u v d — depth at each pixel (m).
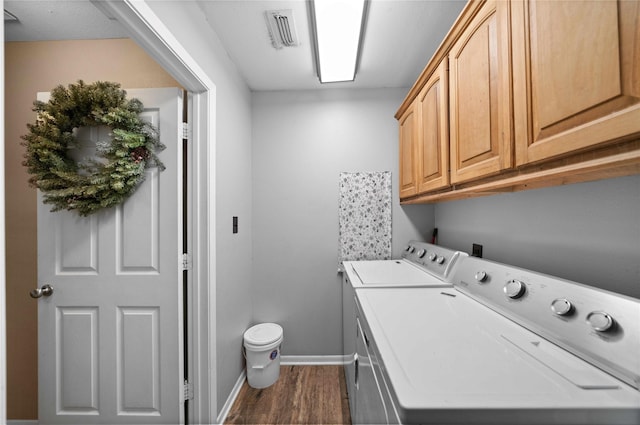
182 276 1.34
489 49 0.89
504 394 0.51
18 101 1.55
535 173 0.72
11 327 1.53
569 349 0.65
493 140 0.87
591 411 0.47
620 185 0.73
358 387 1.15
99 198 1.25
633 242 0.70
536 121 0.69
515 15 0.76
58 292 1.32
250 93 2.13
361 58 1.74
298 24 1.42
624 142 0.51
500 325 0.82
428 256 1.64
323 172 2.15
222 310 1.52
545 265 1.00
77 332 1.32
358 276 1.47
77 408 1.32
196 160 1.36
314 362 2.12
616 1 0.49
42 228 1.32
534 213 1.06
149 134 1.29
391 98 2.12
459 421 0.48
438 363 0.61
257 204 2.15
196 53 1.25
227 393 1.59
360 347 1.07
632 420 0.47
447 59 1.22
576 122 0.58
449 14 1.36
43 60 1.55
